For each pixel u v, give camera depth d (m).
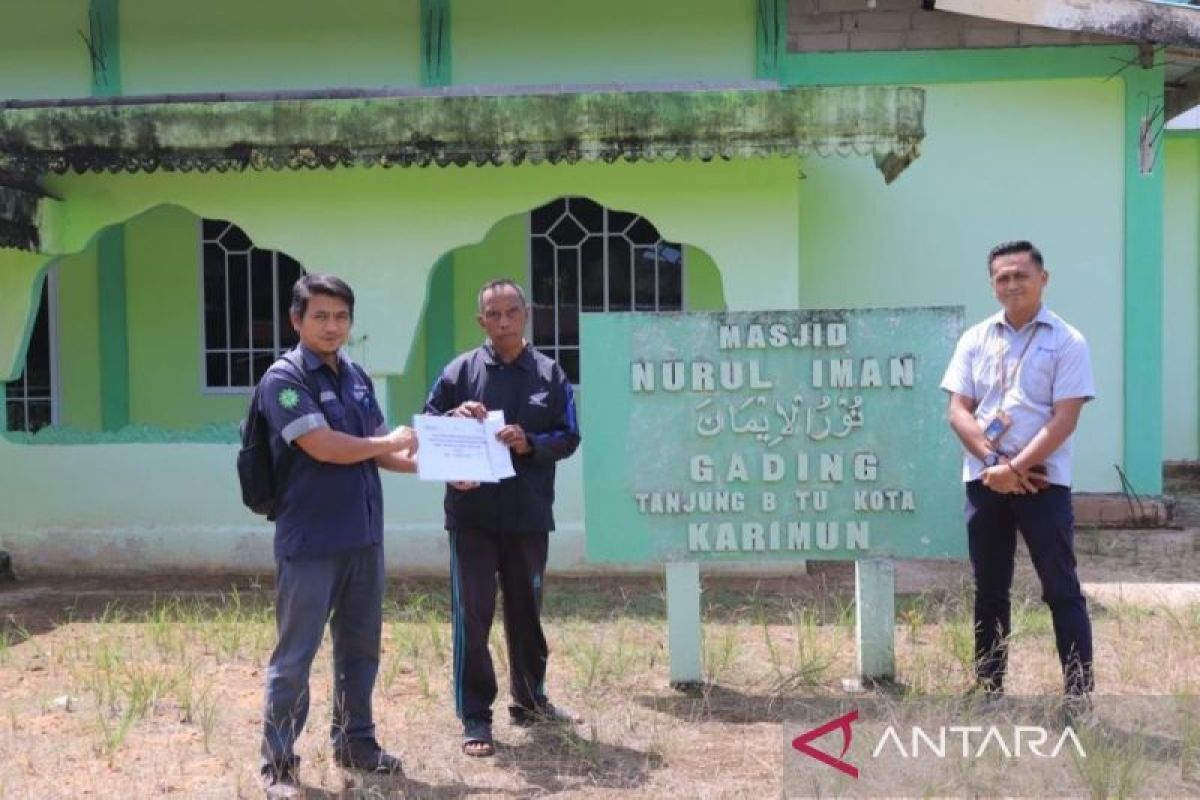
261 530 8.45
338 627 4.60
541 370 5.04
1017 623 6.47
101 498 8.53
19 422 11.07
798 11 10.01
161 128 7.78
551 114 7.62
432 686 5.72
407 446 4.43
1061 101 9.89
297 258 8.36
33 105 8.80
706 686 5.66
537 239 10.65
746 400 5.54
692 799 4.32
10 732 5.08
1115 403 9.94
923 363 5.48
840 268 10.06
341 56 10.33
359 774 4.59
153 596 7.82
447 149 7.70
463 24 10.22
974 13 9.45
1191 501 11.54
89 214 8.45
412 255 8.31
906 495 5.49
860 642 5.64
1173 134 13.02
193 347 10.95
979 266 9.99
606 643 6.45
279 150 7.77
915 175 10.00
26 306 8.49
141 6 10.42
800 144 7.56
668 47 10.09
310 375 4.35
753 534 5.55
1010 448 5.04
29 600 7.76
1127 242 9.86
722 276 8.15
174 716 5.30
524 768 4.67
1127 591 7.53
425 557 8.38
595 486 5.59
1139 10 9.29
